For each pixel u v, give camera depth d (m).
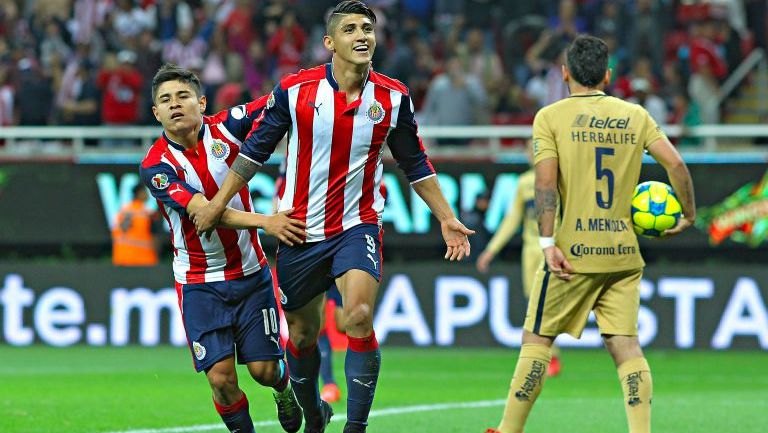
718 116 64.50
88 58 63.00
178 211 22.23
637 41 62.69
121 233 54.28
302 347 23.84
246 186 23.03
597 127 23.27
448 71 58.84
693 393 38.09
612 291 23.33
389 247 55.50
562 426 29.34
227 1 68.56
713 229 53.72
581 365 47.47
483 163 53.81
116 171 55.78
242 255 22.53
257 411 32.00
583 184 23.16
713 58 63.56
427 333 52.91
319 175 22.31
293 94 22.09
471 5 67.31
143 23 67.88
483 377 42.72
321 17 67.19
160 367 45.88
